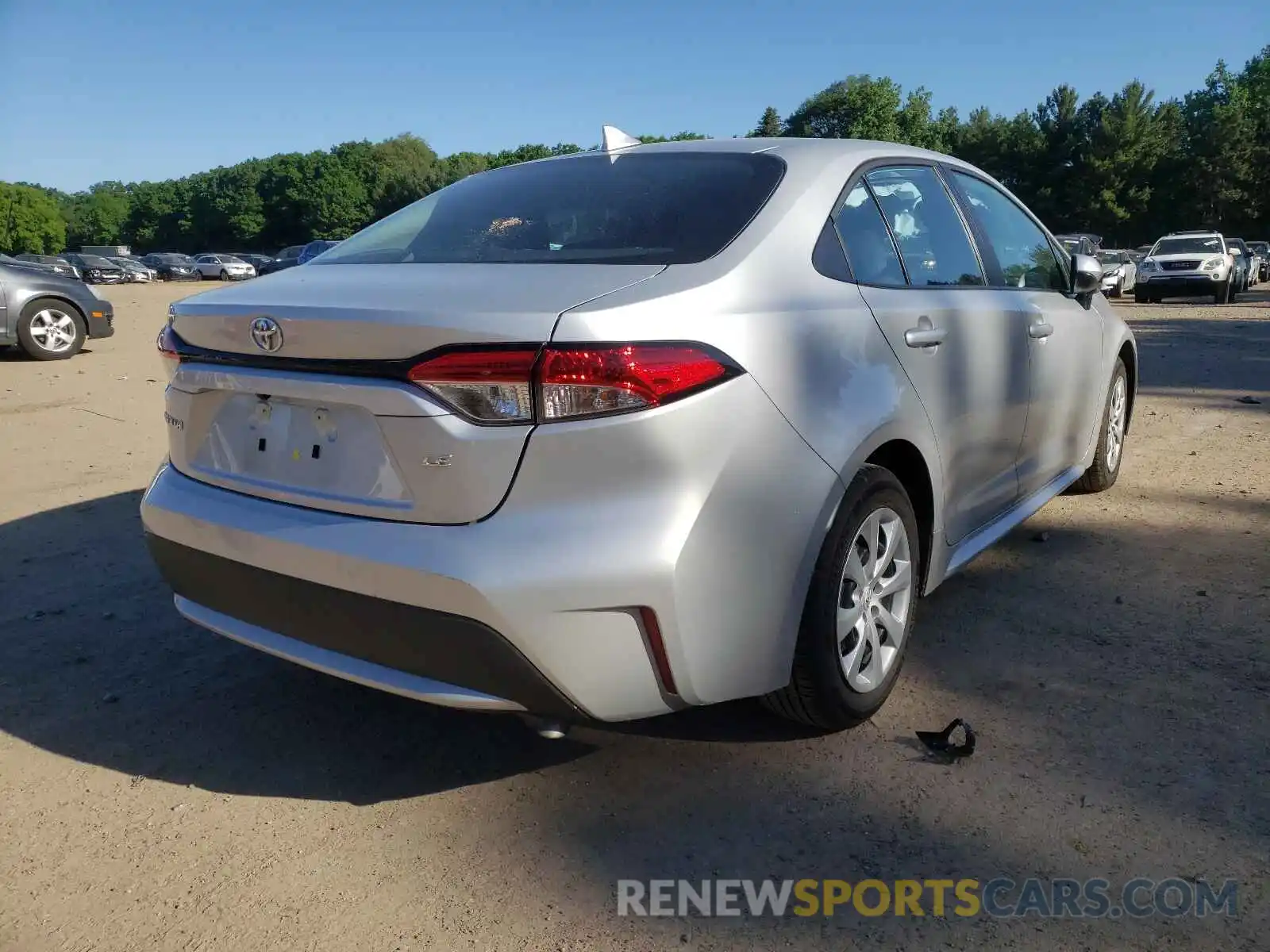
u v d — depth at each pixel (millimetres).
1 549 4395
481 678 2119
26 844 2350
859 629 2650
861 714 2684
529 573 2027
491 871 2221
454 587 2033
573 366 2023
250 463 2469
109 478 5609
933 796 2441
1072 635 3330
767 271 2447
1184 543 4234
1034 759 2584
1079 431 4309
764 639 2320
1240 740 2643
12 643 3443
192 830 2400
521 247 2625
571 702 2131
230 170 110312
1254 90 77250
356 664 2293
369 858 2275
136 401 8094
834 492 2418
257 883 2195
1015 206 3963
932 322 2908
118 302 24109
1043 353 3688
